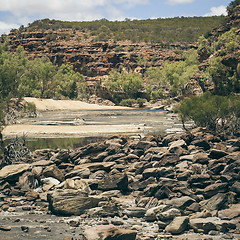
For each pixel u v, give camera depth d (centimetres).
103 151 1933
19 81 8350
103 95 17438
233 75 6462
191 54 15425
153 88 17362
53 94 14925
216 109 3052
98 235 819
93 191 1301
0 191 1382
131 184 1387
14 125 4975
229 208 1076
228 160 1417
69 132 4328
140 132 4338
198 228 927
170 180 1273
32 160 1928
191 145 1931
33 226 962
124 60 19588
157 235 888
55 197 1116
